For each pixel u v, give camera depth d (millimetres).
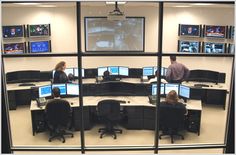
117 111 4980
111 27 7949
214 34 7609
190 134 5324
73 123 5340
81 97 3119
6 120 2850
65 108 4730
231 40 7422
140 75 7473
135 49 8055
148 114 5410
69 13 7797
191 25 7812
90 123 5617
